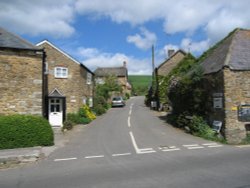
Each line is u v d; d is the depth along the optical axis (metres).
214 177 7.86
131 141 14.95
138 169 9.10
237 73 15.73
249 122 15.55
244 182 7.32
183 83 19.00
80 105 25.94
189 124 17.81
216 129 16.02
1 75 15.43
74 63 25.31
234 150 12.31
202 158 10.57
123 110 36.06
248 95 15.77
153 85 39.47
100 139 15.95
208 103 17.41
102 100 37.50
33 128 14.05
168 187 7.06
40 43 24.45
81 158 11.30
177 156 11.07
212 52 21.33
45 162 10.84
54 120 22.94
